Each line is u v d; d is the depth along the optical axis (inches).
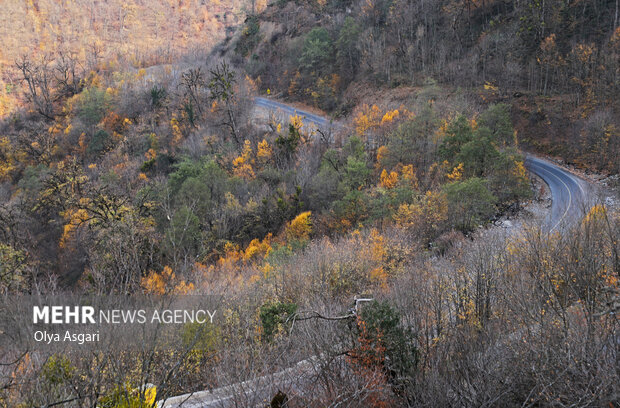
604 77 2751.0
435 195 1734.7
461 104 2679.6
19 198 2645.2
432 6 4072.3
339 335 507.8
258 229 2116.1
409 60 3737.7
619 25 3088.1
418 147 2332.7
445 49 3668.8
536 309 470.0
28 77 5457.7
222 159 2800.2
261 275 1147.3
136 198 2005.4
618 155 2276.1
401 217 1681.8
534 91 3004.4
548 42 3117.6
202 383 502.6
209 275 1037.2
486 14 3772.1
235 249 1841.8
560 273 500.7
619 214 726.5
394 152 2336.4
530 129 2819.9
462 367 443.5
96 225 1596.9
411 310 607.5
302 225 1819.6
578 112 2719.0
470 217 1643.7
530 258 634.8
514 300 539.2
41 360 390.9
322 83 4099.4
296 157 2711.6
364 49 4060.0
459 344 489.7
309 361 463.8
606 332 390.9
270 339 601.3
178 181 2250.2
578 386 363.9
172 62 6387.8
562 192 2028.8
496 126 2329.0
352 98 3818.9
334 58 4375.0
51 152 3858.3
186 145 3216.0
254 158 2827.3
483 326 583.2
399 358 443.5
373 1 4549.7
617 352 356.8
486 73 3314.5
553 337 400.8
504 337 486.0
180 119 3661.4
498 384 393.4
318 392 426.0
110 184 2332.7
